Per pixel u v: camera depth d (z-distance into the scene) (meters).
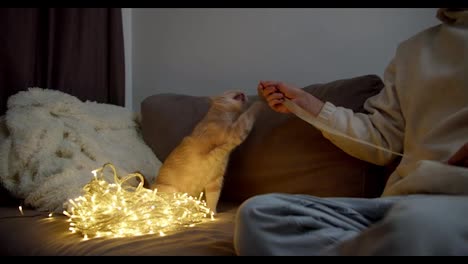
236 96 1.51
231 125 1.45
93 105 1.77
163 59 2.30
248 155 1.54
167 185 1.42
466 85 1.06
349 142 1.27
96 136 1.61
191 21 2.22
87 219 1.04
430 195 0.86
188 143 1.46
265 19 2.04
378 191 1.33
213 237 0.99
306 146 1.43
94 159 1.52
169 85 2.29
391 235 0.63
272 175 1.47
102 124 1.69
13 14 1.78
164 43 2.30
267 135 1.52
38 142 1.49
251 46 2.07
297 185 1.41
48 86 1.91
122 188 1.28
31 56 1.85
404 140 1.19
